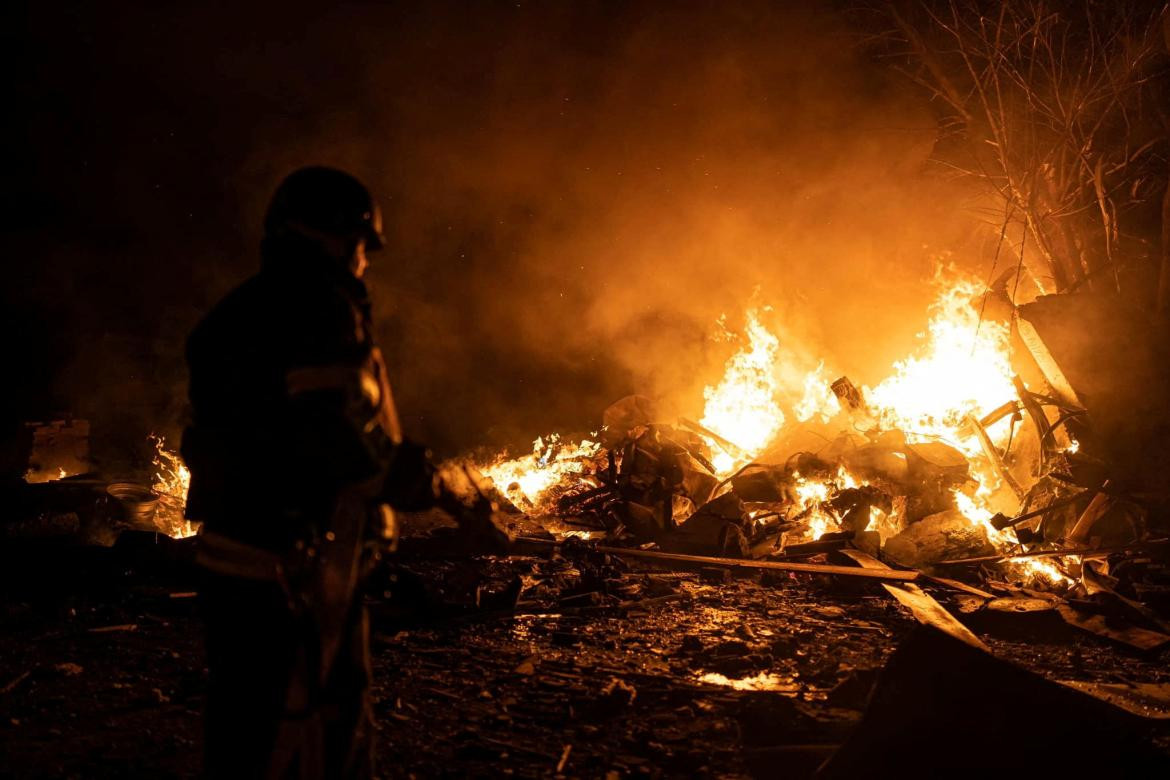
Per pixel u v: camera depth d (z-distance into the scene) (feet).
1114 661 15.64
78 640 14.85
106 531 24.85
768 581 20.88
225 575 6.22
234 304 6.50
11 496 24.88
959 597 19.06
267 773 6.10
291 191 6.63
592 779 10.19
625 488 26.55
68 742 10.69
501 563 22.27
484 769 10.33
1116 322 23.94
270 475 6.16
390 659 14.55
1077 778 9.82
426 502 6.78
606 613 18.10
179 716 11.66
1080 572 20.39
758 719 11.82
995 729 10.16
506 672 14.03
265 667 6.15
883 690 10.52
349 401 6.05
